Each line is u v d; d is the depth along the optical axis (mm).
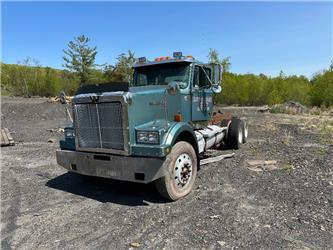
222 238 3621
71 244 3629
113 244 3592
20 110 18781
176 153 4855
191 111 6344
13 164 7680
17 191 5645
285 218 4090
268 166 6703
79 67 33719
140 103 4801
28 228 4094
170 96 5562
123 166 4680
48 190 5691
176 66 6309
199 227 3928
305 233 3674
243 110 24688
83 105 4969
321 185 5316
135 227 4020
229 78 32312
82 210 4688
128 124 4598
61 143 5598
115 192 5539
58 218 4395
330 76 26188
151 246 3506
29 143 10672
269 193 5043
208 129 7207
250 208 4477
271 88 32062
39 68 33281
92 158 4988
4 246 3631
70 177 6535
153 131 4574
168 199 4934
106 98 4656
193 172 5262
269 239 3555
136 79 6691
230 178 5973
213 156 7707
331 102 25688
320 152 7758
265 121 16047
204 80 6809
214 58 28516
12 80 31891
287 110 22109
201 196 5059
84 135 5051
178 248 3436
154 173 4508
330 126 13180
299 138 10344
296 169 6348
